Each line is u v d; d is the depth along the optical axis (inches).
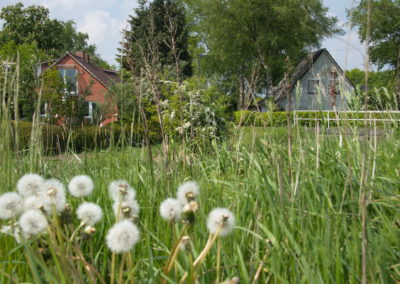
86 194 58.7
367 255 62.7
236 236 82.0
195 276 52.2
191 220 52.4
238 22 1316.4
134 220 55.9
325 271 66.2
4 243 76.7
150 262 70.6
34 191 55.3
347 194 100.4
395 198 103.4
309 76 1072.8
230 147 181.2
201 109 310.7
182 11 1270.9
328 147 138.8
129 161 136.3
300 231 79.8
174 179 118.5
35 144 113.8
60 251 53.0
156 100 129.1
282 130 139.6
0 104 117.6
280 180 78.5
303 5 1104.2
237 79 1366.9
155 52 146.6
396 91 200.1
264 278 73.3
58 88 522.3
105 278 79.8
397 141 159.0
